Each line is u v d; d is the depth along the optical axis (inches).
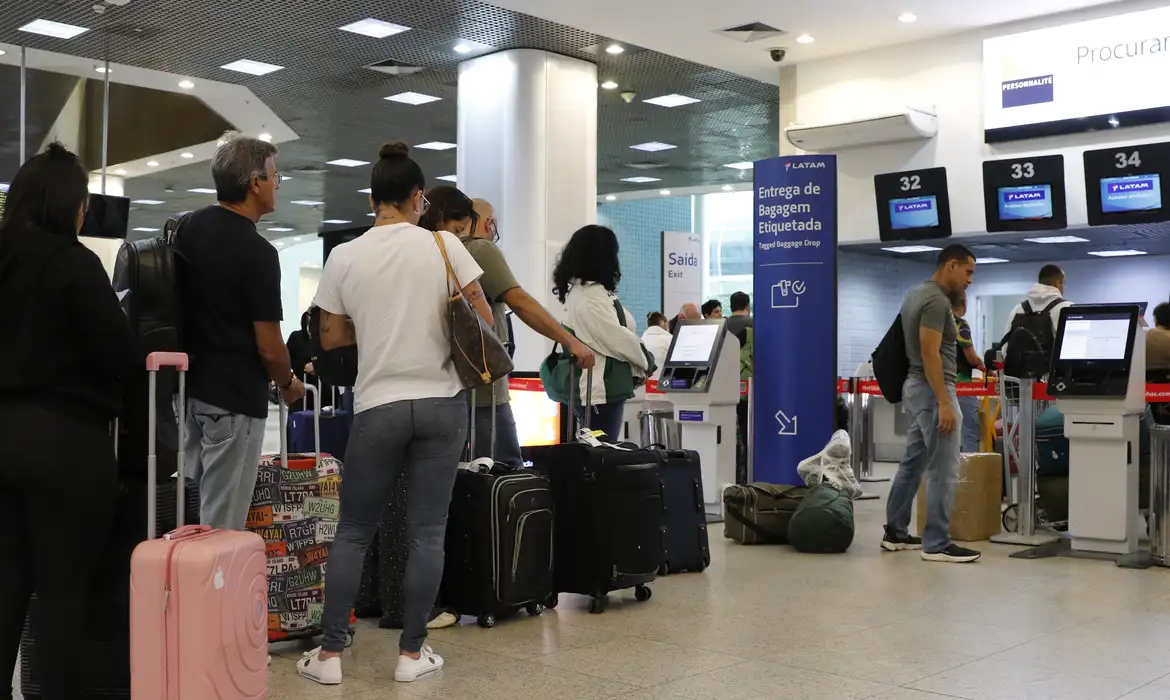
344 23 365.4
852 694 123.6
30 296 97.0
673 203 771.4
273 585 140.3
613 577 166.7
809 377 289.3
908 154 382.0
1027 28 354.9
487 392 170.4
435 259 128.9
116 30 378.9
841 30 366.6
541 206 387.2
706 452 284.2
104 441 100.7
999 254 470.3
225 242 128.7
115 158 462.9
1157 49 327.9
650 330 369.1
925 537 222.2
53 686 96.7
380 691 124.0
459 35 375.6
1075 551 230.7
